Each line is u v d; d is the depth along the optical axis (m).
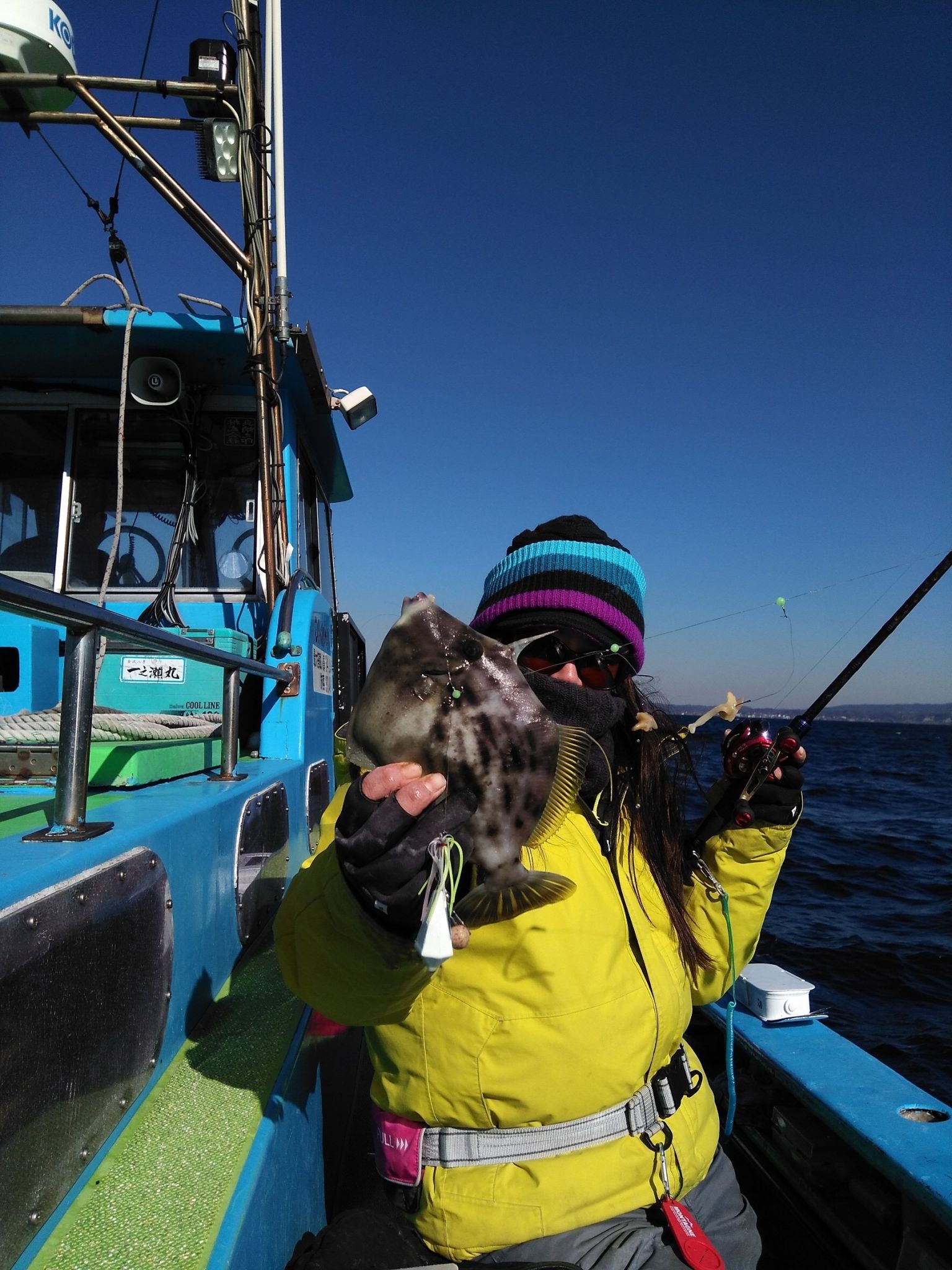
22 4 3.10
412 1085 1.52
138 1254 1.11
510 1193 1.46
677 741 1.93
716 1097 3.02
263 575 3.80
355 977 1.35
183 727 2.86
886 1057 5.46
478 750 1.38
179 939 1.71
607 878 1.66
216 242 3.37
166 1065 1.63
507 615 1.86
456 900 1.33
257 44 3.63
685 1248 1.42
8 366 3.79
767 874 1.88
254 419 4.03
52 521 3.92
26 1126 1.05
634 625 1.82
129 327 3.28
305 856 3.14
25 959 1.05
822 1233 2.46
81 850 1.27
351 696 4.71
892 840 14.45
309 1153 1.84
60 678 3.13
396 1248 1.47
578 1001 1.47
